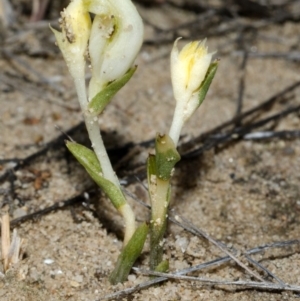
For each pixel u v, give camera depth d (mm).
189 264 245
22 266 239
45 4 402
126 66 215
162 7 449
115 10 211
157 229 228
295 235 262
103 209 266
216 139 300
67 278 239
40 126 314
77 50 215
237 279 241
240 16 438
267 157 301
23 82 344
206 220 267
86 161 224
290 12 431
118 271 233
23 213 262
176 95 219
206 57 215
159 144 214
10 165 284
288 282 240
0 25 388
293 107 328
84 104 219
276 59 382
